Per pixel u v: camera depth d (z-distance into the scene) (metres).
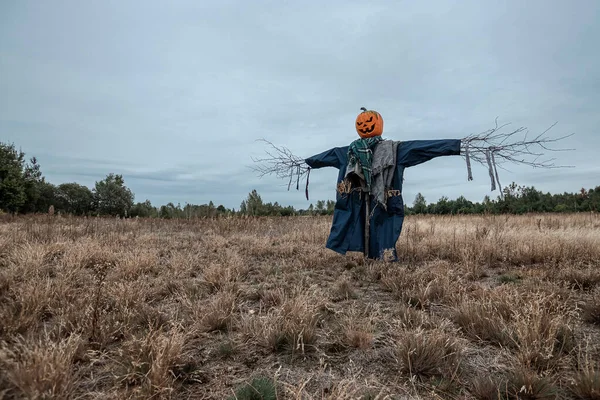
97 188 47.34
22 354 2.40
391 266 6.17
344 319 3.60
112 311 3.72
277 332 3.19
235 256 6.65
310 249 7.93
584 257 6.55
